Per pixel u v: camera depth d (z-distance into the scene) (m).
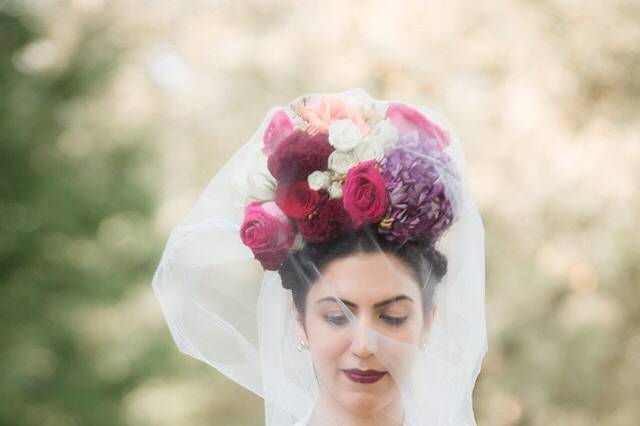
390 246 2.84
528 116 8.66
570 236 8.66
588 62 9.07
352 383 2.83
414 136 2.94
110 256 10.80
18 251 11.01
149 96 10.04
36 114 10.69
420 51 8.86
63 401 10.52
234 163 3.12
